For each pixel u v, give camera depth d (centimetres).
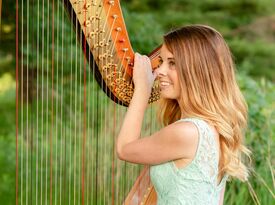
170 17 1367
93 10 275
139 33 896
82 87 696
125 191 419
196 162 258
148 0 1362
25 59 759
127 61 284
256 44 1408
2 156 776
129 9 1354
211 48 263
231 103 265
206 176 259
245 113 273
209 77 261
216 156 262
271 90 589
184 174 260
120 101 289
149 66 284
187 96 262
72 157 602
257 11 1437
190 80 260
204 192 260
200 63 260
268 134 497
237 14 1427
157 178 267
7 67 1048
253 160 481
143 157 265
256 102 520
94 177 505
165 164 264
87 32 275
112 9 279
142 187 303
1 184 707
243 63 1388
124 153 269
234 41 1403
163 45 269
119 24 281
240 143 274
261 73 1398
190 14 1383
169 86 268
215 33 267
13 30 948
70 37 761
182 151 258
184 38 263
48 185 603
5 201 673
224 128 261
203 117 260
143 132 367
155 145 262
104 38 279
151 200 296
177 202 261
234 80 270
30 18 772
